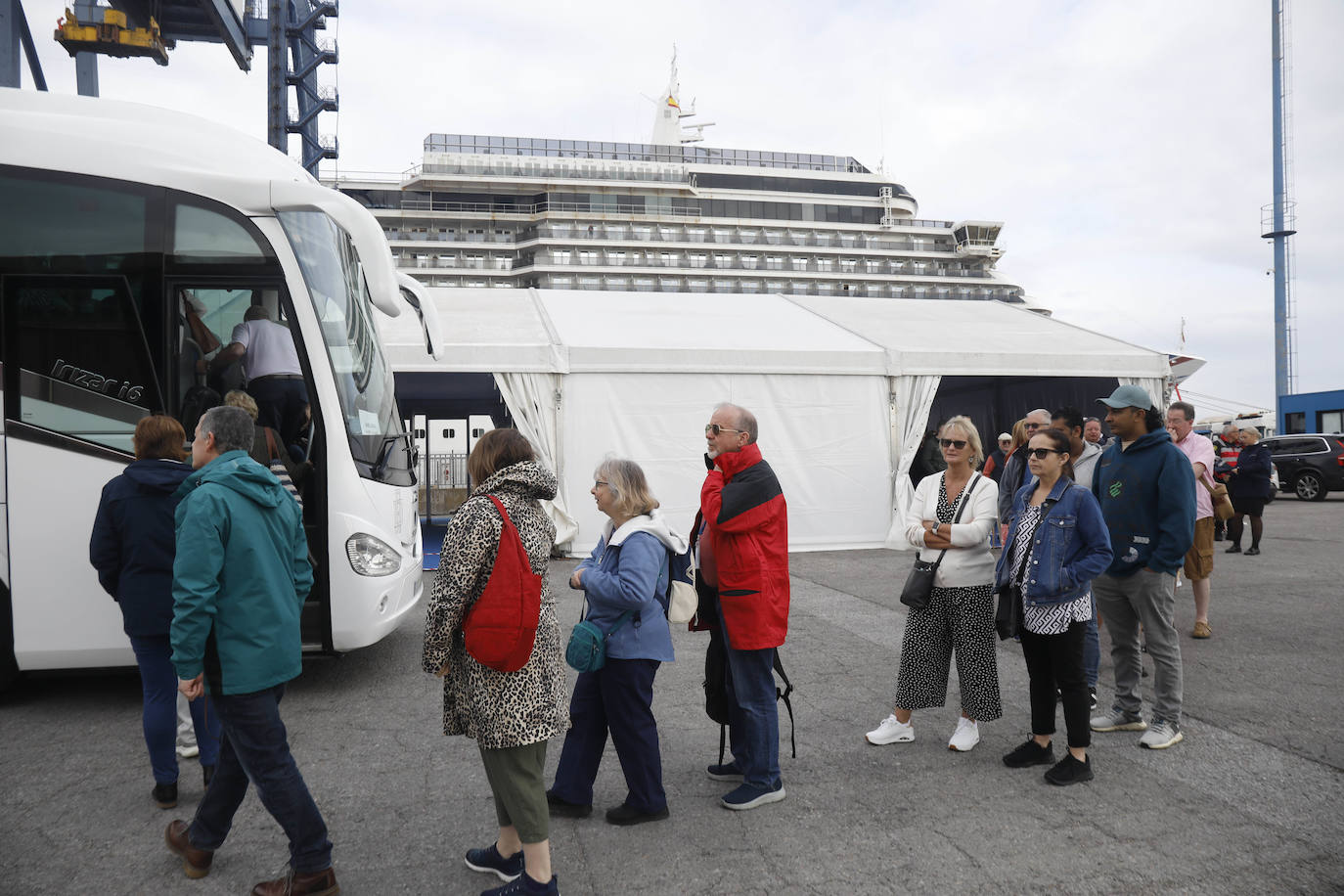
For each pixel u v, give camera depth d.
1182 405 6.29
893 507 11.48
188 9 34.19
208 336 4.93
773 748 3.48
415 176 71.31
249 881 2.93
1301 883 2.81
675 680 5.45
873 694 5.04
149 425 3.54
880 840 3.16
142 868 3.03
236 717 2.67
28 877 2.95
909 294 72.31
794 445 11.16
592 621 3.25
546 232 68.94
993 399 17.25
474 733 2.62
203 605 2.61
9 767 3.99
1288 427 28.09
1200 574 6.19
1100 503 4.32
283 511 2.92
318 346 5.02
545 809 2.64
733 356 10.90
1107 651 6.09
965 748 4.07
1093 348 12.41
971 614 4.05
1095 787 3.62
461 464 20.95
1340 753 3.96
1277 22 34.41
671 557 3.36
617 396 10.63
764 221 74.50
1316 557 10.24
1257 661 5.55
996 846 3.10
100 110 5.14
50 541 4.75
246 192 4.89
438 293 13.78
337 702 4.96
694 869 2.96
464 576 2.55
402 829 3.33
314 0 49.28
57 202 4.82
